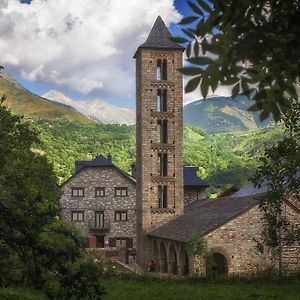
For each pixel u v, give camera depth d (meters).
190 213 60.66
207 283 34.31
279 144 21.34
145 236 62.66
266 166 21.55
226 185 126.19
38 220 11.91
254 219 43.94
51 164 39.41
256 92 6.20
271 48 5.82
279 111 6.23
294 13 5.95
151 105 64.12
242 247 43.59
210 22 5.86
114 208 78.50
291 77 6.00
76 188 78.19
